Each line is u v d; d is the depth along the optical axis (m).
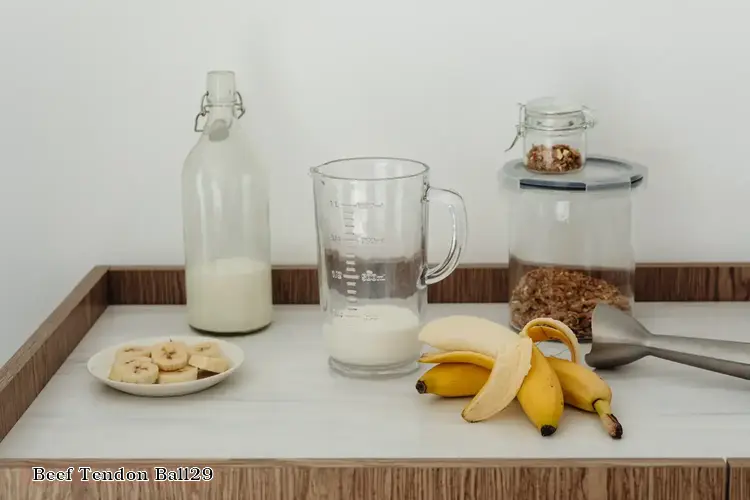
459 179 1.61
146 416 1.17
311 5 1.55
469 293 1.59
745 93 1.57
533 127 1.40
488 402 1.13
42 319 1.66
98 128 1.59
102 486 1.02
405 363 1.29
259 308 1.44
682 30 1.55
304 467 1.02
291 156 1.61
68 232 1.63
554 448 1.07
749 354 1.20
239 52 1.57
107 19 1.56
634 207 1.42
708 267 1.57
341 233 1.27
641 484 1.01
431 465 1.01
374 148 1.60
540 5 1.55
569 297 1.39
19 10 1.56
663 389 1.23
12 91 1.58
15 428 1.14
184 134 1.60
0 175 1.61
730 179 1.60
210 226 1.42
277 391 1.24
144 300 1.59
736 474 1.00
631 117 1.58
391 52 1.57
